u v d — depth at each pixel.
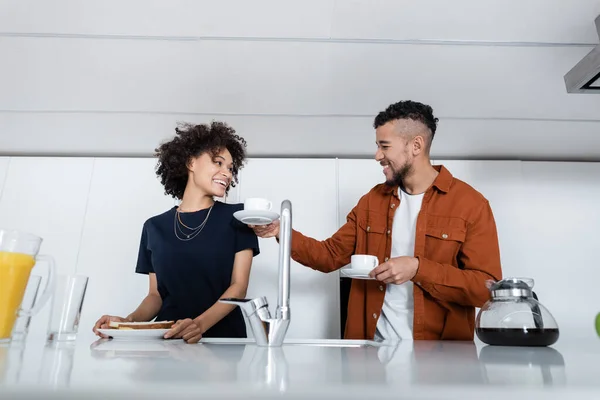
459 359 0.56
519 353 0.67
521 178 2.71
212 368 0.43
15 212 2.60
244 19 1.66
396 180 1.60
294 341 1.00
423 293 1.43
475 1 1.56
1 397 0.31
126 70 1.97
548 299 2.48
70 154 2.82
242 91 2.13
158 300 1.47
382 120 1.62
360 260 1.26
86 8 1.61
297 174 2.69
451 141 2.62
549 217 2.63
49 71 1.99
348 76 2.01
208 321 1.13
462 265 1.50
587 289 2.50
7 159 2.70
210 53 1.86
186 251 1.40
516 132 2.51
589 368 0.46
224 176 1.51
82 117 2.38
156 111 2.31
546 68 1.92
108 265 2.51
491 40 1.76
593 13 1.60
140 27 1.71
